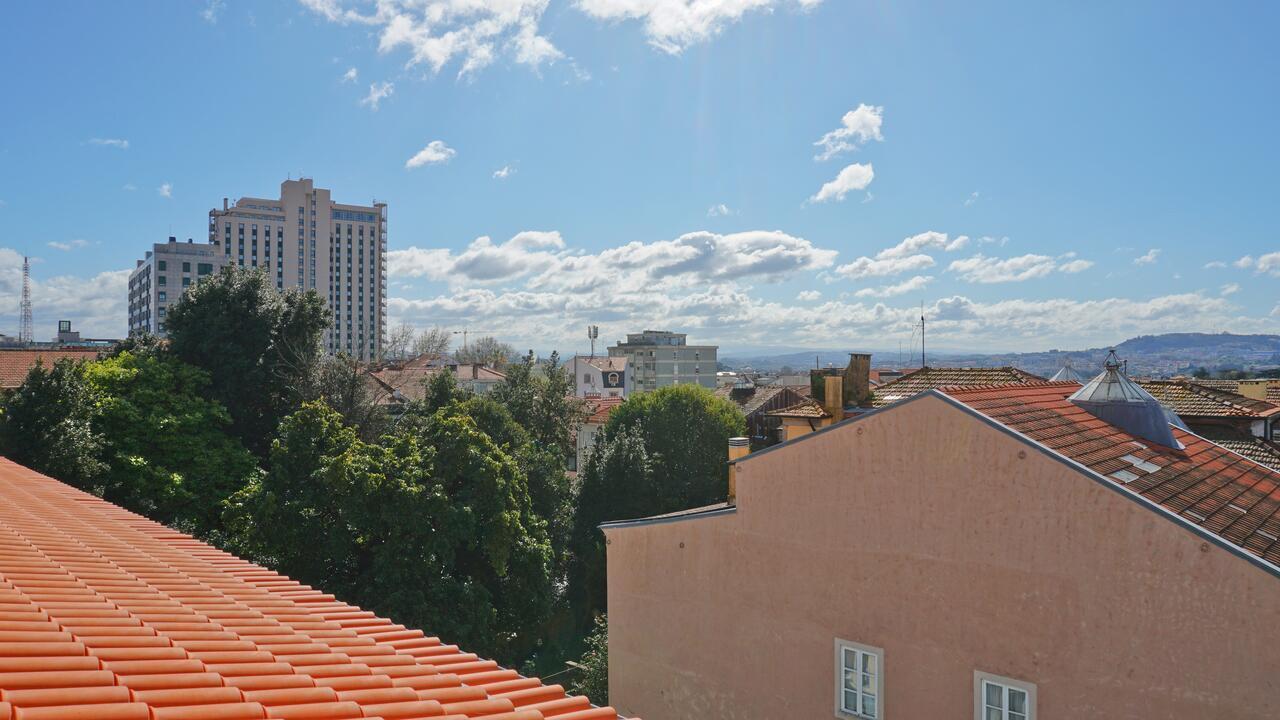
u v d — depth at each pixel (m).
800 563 16.27
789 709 16.41
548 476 40.66
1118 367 18.42
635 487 43.75
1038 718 12.98
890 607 14.86
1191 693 11.54
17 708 4.94
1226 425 25.47
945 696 14.09
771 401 54.78
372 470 28.39
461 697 7.25
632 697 19.44
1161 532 11.84
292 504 27.83
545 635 39.47
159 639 7.36
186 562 11.91
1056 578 12.84
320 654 7.96
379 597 26.84
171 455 35.12
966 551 13.88
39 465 28.30
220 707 5.71
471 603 27.53
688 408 50.69
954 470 14.05
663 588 18.81
